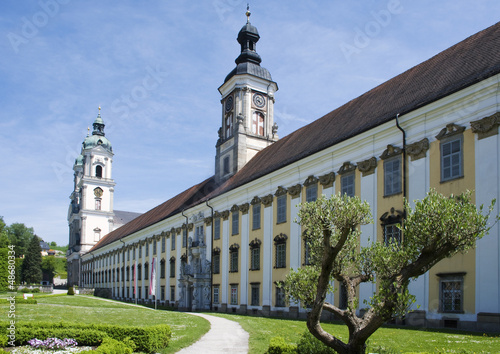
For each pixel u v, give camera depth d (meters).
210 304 54.91
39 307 43.00
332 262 14.45
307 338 14.97
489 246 24.06
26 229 155.62
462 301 25.12
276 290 42.06
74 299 66.81
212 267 55.62
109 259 109.69
